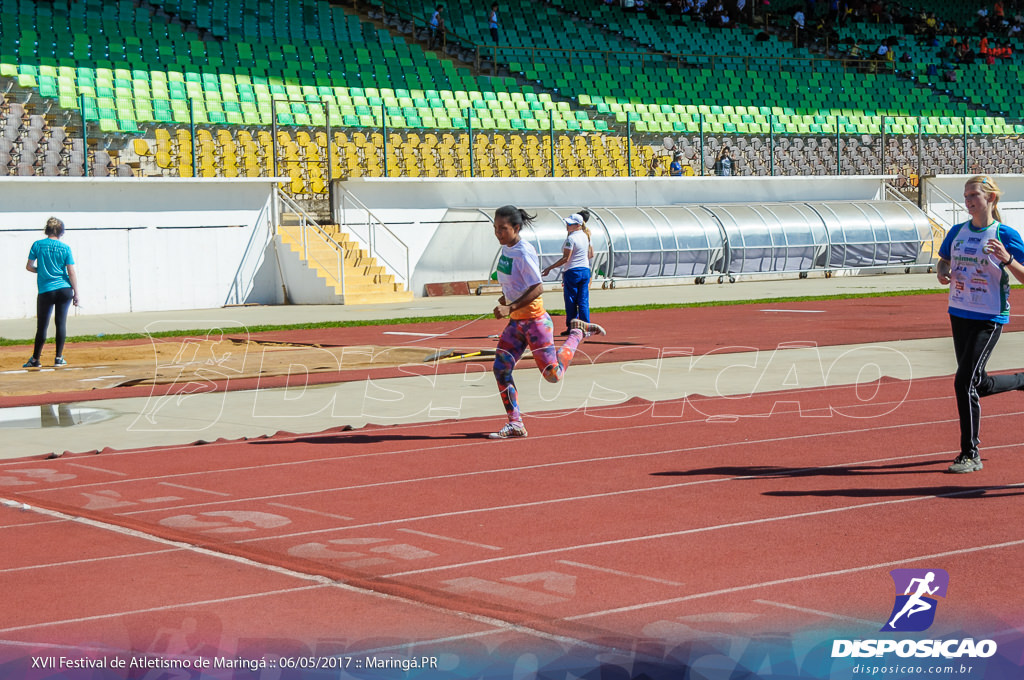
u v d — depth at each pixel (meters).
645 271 32.34
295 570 5.41
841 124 41.28
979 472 7.31
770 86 43.31
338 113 31.91
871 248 36.25
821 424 9.31
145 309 26.14
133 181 25.77
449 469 7.76
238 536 6.05
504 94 36.44
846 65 46.91
